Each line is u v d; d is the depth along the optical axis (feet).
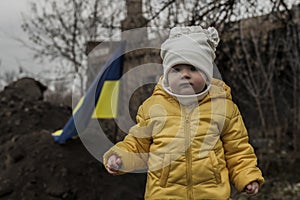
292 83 28.76
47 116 26.30
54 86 43.34
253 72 28.19
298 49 27.50
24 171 20.22
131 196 19.80
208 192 8.61
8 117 25.49
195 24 16.42
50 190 19.38
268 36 27.37
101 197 19.48
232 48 26.22
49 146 21.42
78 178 19.94
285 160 26.53
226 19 17.08
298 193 23.18
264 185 24.35
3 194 19.27
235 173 9.00
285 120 28.14
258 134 28.25
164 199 8.72
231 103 9.29
